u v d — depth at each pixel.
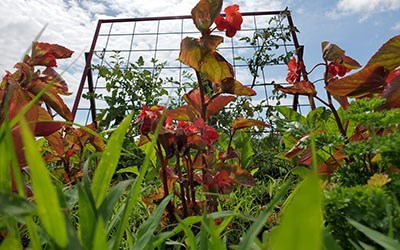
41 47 1.67
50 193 0.40
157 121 1.49
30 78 1.47
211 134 1.73
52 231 0.41
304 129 1.85
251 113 4.50
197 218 0.81
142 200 1.79
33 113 0.96
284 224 0.31
